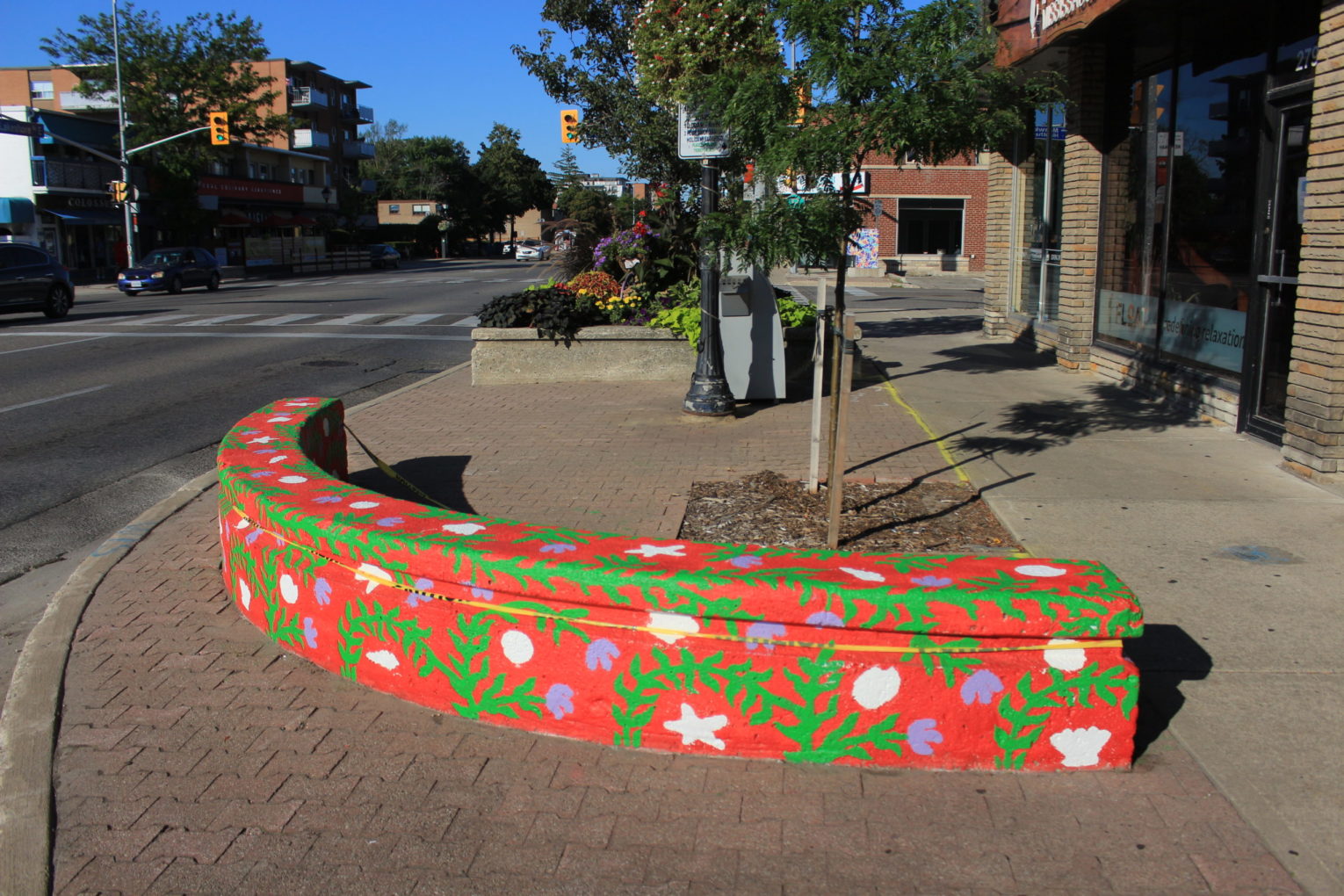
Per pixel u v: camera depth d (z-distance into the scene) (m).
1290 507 6.10
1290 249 7.48
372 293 31.31
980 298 27.17
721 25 7.80
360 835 3.08
